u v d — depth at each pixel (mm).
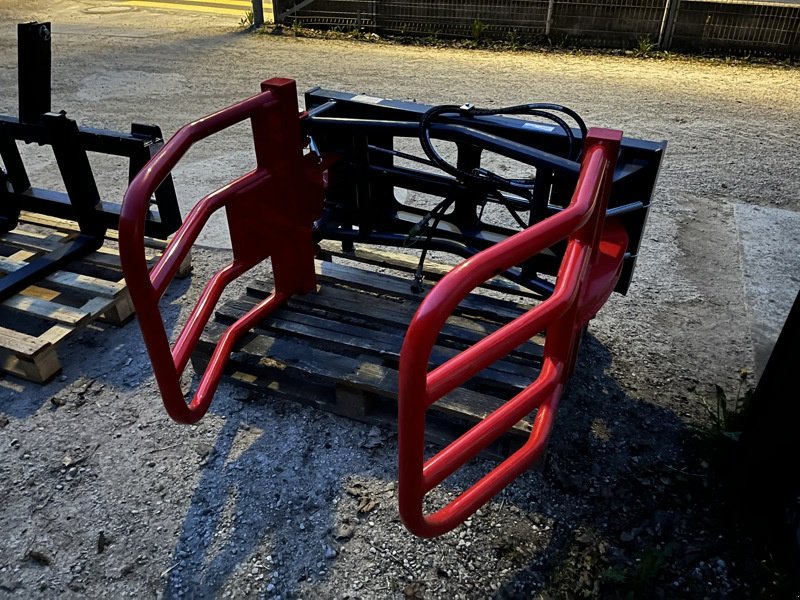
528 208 2811
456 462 1682
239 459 2469
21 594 2016
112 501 2309
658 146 2412
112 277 3543
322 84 7020
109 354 3039
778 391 1983
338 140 2889
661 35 8461
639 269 3709
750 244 3975
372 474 2406
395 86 6980
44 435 2586
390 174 2855
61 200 3512
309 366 2576
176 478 2395
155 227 3395
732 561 2078
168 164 1938
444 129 2477
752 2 8016
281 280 2867
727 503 2266
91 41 8828
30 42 3064
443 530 1736
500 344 1517
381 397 2695
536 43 8938
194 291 3518
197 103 6371
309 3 9523
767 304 3414
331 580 2047
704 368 2951
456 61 8070
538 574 2064
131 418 2662
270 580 2047
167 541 2170
